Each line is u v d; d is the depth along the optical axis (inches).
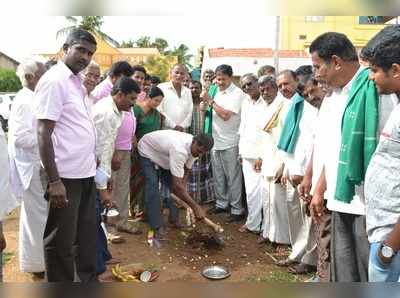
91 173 118.0
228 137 214.4
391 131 74.9
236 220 216.2
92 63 166.1
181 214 223.9
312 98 141.2
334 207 102.9
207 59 542.0
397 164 74.6
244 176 197.0
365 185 81.3
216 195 227.6
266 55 535.2
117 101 147.9
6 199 100.8
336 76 99.7
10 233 195.8
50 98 104.7
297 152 146.2
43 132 104.7
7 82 729.6
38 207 138.2
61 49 115.3
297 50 443.5
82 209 121.6
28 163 134.5
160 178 183.5
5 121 572.1
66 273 114.3
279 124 170.2
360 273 100.6
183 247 176.9
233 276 151.2
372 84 89.1
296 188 150.7
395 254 72.4
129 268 147.9
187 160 172.2
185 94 228.2
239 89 216.7
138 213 205.3
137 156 197.2
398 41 73.5
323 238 127.6
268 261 166.1
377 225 77.3
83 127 113.5
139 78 216.5
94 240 125.3
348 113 93.1
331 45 97.7
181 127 223.5
